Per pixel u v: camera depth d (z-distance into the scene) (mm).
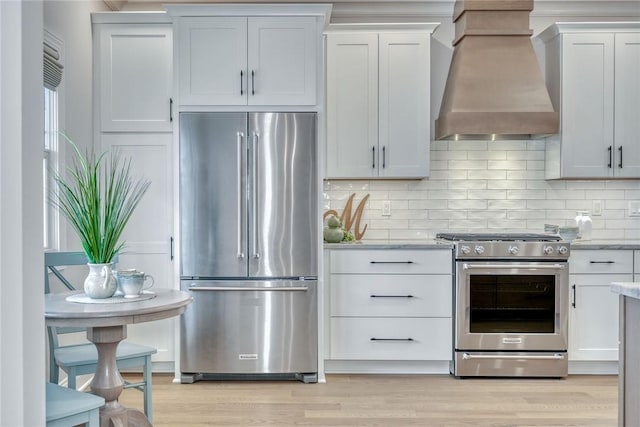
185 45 3816
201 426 3027
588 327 3992
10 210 1590
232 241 3812
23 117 1604
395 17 4656
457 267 3922
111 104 4039
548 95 4277
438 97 4652
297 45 3824
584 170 4301
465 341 3920
